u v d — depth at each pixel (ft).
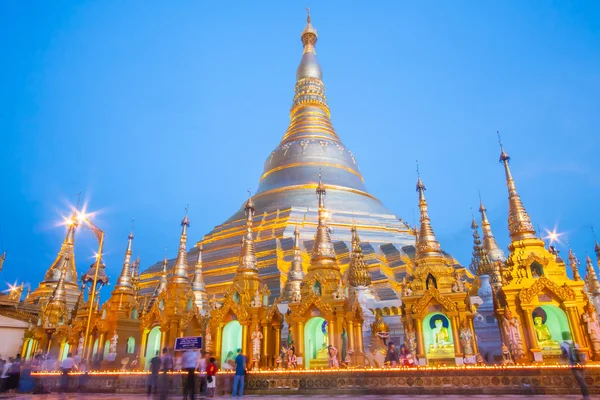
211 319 109.09
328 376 85.05
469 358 83.51
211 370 84.02
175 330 114.11
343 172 242.37
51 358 139.95
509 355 82.07
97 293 181.78
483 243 164.76
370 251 174.19
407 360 84.48
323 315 96.63
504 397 69.26
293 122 275.80
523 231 92.94
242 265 116.16
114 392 100.63
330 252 108.88
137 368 114.73
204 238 218.38
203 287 142.82
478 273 142.00
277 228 196.65
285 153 250.78
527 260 88.48
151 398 82.94
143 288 197.26
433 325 93.25
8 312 187.83
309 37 313.53
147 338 118.93
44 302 201.57
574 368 66.64
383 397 75.31
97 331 128.26
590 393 68.95
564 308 82.02
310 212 206.80
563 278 85.97
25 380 112.68
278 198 223.51
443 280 96.27
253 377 91.04
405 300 95.61
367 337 119.34
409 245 197.88
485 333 120.88
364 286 132.16
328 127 270.26
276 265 169.37
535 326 84.48
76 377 105.91
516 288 86.02
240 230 206.80
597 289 140.56
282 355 99.76
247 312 104.99
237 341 110.52
